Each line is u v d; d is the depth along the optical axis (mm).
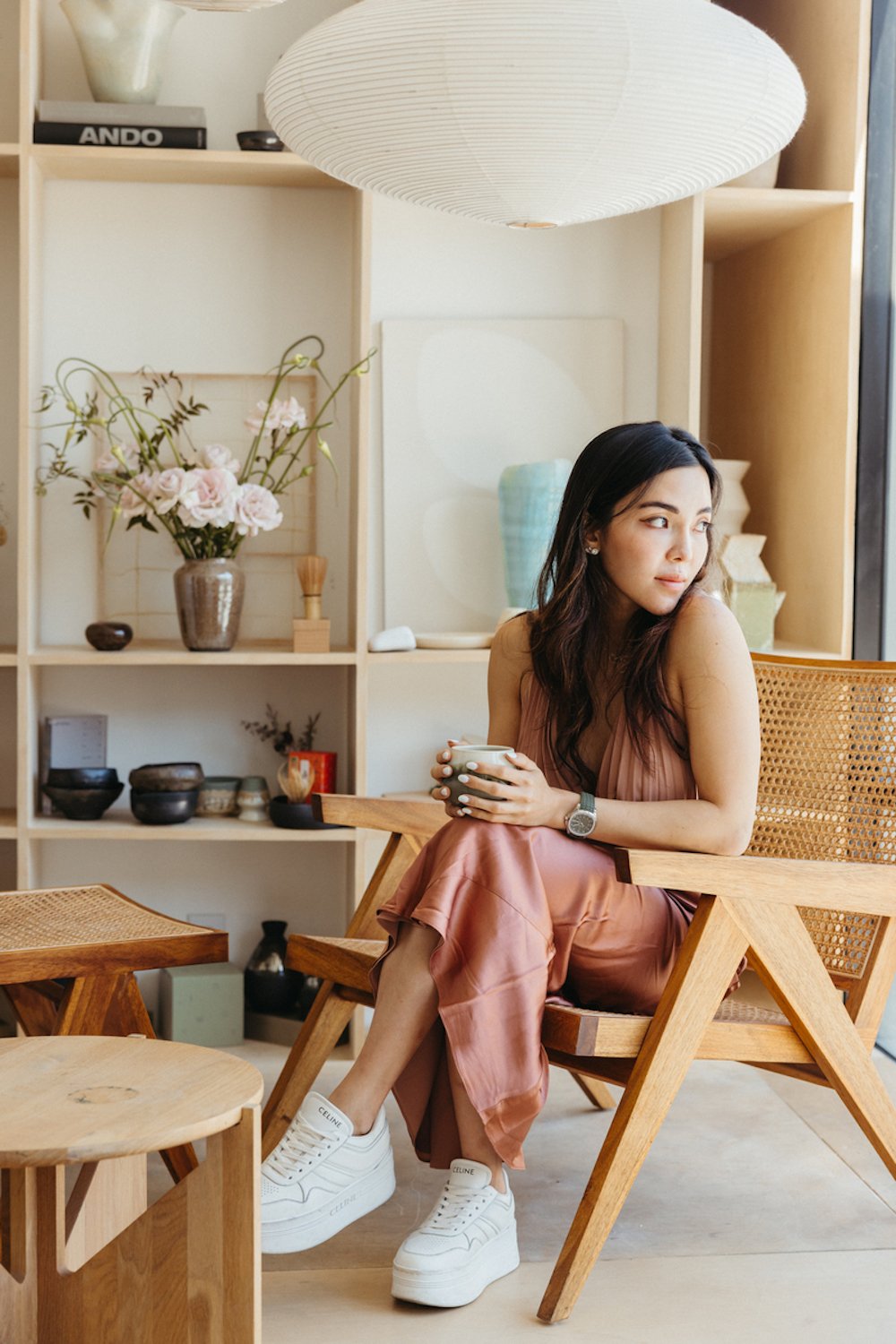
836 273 2883
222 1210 1290
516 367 3064
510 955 1691
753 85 1740
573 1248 1674
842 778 2225
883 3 2836
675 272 2967
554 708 1971
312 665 2982
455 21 1624
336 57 1704
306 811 2750
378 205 3025
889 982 1911
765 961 1775
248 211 2977
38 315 2832
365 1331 1643
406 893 1772
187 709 3049
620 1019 1704
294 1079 2002
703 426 3502
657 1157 2225
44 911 2145
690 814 1804
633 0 1635
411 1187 2094
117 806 3004
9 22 2902
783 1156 2230
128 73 2750
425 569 3066
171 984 2820
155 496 2746
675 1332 1654
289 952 2043
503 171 1845
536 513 2896
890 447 2891
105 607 2980
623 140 1766
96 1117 1248
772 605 2926
